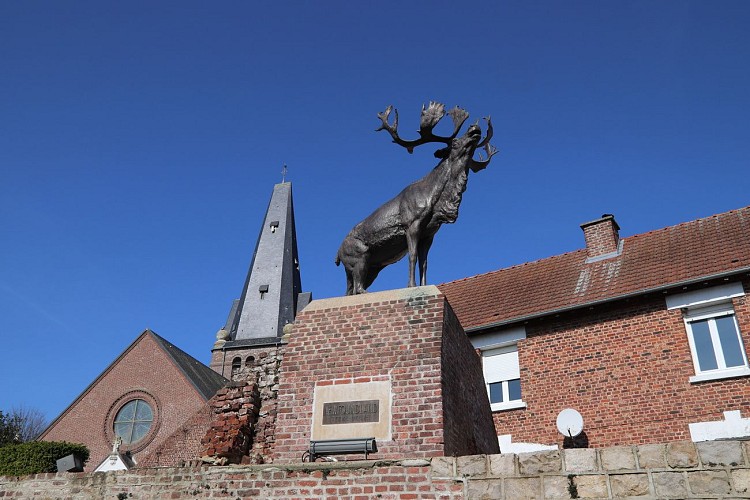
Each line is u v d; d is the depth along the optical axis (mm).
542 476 6426
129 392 39375
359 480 7000
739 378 12312
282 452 8086
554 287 16188
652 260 15359
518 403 14492
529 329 15148
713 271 13656
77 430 38750
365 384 8203
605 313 14312
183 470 7766
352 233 9898
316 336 8734
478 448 9484
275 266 60188
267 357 10242
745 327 12664
